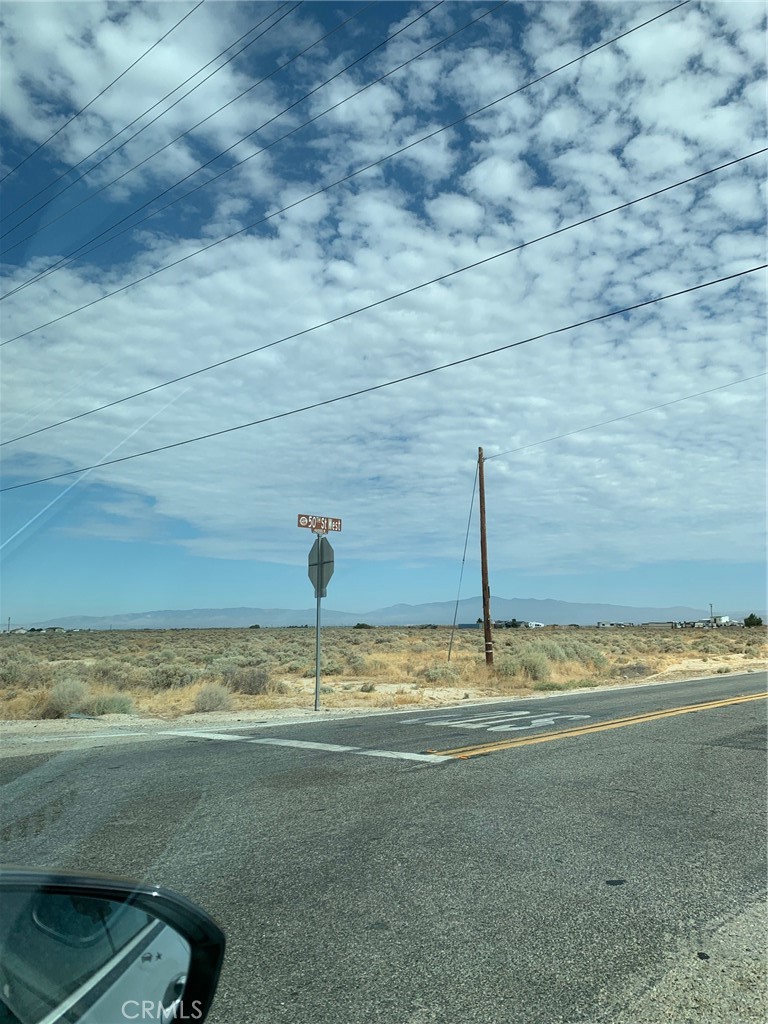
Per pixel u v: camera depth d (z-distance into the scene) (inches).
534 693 967.0
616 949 186.4
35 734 563.5
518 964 177.9
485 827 292.4
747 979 171.8
